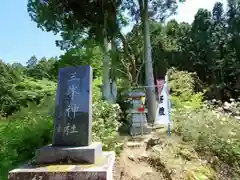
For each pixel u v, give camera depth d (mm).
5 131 4191
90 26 8766
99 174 2352
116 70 8742
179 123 5488
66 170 2402
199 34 20672
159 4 9531
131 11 9711
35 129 4133
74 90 3082
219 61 19094
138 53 11039
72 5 7992
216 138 4711
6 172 3186
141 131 5691
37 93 9031
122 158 3936
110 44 8695
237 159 4438
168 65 17969
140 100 6047
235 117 5484
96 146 2867
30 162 2803
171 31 18188
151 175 3689
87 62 8102
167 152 4254
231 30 20875
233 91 17625
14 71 12055
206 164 4191
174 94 8156
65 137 2922
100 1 8031
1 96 10195
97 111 4582
